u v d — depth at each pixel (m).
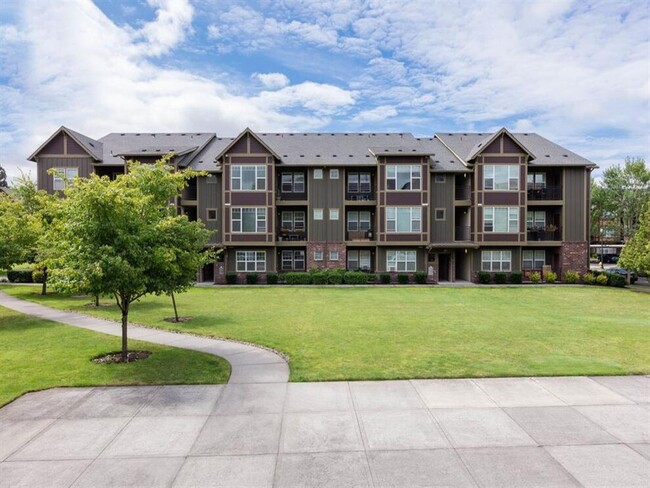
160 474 5.16
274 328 13.67
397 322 14.77
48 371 9.10
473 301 20.70
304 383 8.34
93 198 9.03
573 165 30.14
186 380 8.54
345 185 30.86
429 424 6.50
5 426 6.52
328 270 29.09
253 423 6.57
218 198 30.27
